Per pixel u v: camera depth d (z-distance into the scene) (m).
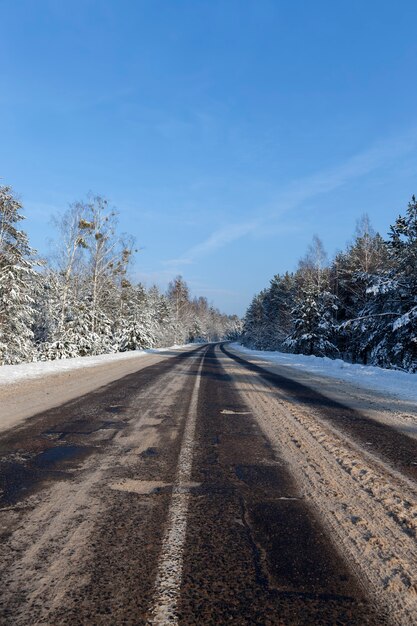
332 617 1.89
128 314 43.03
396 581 2.18
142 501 3.18
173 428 5.77
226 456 4.44
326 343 33.56
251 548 2.49
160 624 1.80
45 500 3.17
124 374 13.52
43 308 29.45
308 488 3.53
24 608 1.89
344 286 33.53
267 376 13.66
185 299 79.06
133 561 2.31
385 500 3.29
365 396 9.13
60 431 5.51
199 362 20.70
